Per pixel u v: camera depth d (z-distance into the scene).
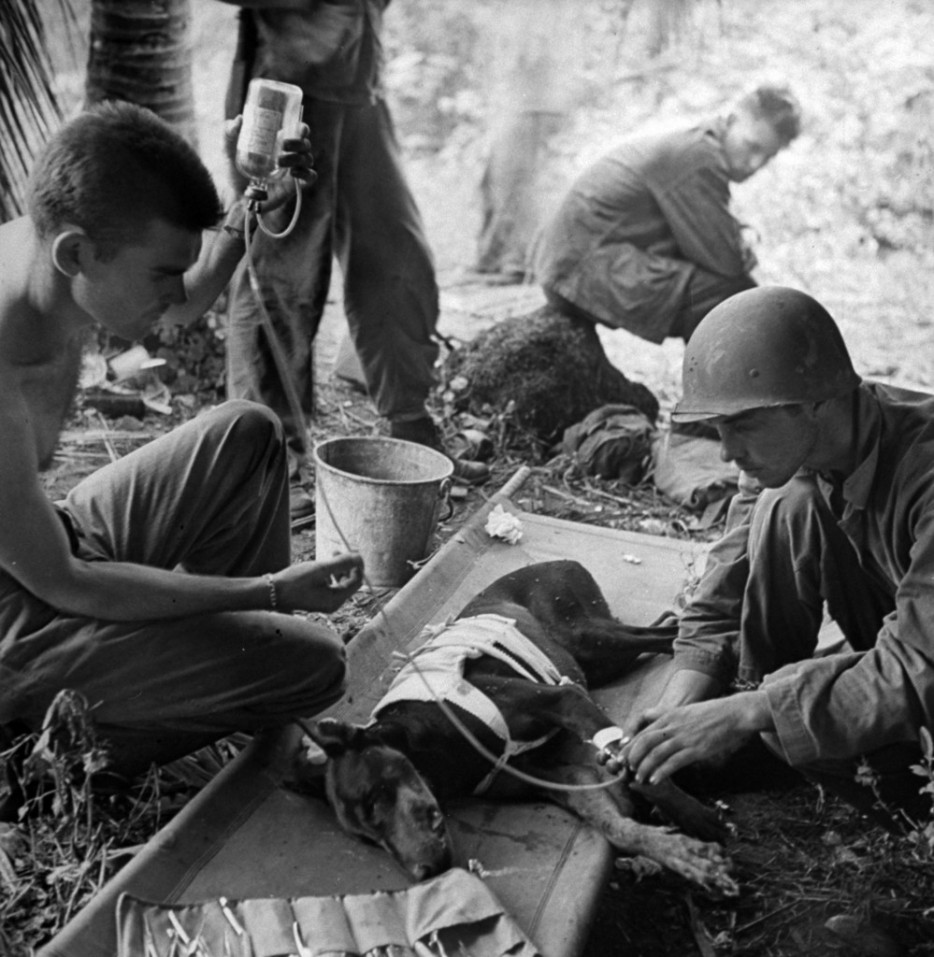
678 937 2.85
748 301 2.79
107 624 2.90
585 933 2.66
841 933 2.80
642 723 2.94
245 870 2.75
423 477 4.30
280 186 3.18
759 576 3.20
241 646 2.99
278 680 3.04
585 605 3.72
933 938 2.82
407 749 2.98
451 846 2.76
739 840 3.12
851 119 6.97
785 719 2.71
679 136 5.46
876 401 2.85
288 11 4.62
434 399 5.70
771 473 2.83
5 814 3.04
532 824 2.98
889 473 2.82
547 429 5.55
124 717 2.99
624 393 5.73
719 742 2.75
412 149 7.65
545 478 5.27
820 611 3.24
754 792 3.30
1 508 2.65
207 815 2.86
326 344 6.45
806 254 6.91
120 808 3.13
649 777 2.76
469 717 3.01
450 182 7.62
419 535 4.19
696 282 5.46
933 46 6.89
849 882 2.95
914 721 2.66
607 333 6.54
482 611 3.56
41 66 5.62
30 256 2.71
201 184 2.66
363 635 3.63
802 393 2.70
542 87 7.23
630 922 2.88
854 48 6.95
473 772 3.03
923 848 2.78
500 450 5.43
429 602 3.87
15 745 2.96
